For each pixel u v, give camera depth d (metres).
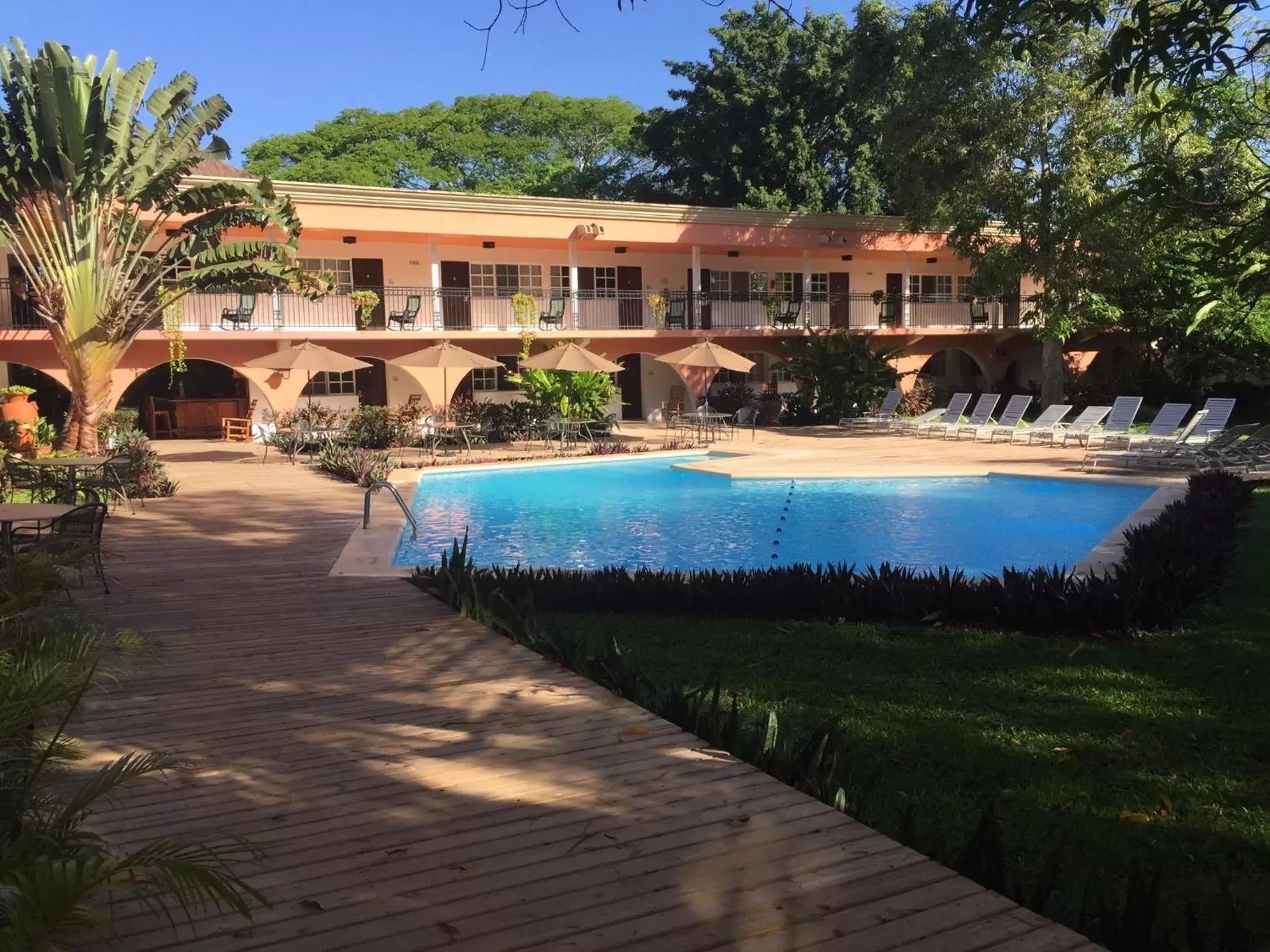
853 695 5.23
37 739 2.97
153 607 6.78
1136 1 4.06
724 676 5.57
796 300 25.64
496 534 11.67
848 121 30.06
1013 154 21.38
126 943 2.50
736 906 2.68
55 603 4.15
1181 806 3.84
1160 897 3.14
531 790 3.54
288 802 3.46
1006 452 17.64
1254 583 7.59
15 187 14.85
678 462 17.58
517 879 2.85
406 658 5.47
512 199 21.59
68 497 10.43
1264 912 3.04
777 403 24.94
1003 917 2.62
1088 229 20.14
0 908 1.94
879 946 2.47
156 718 4.44
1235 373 22.34
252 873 2.89
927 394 26.52
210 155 15.92
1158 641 6.17
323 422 20.08
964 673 5.62
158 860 2.10
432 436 18.97
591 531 11.88
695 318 24.86
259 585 7.53
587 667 5.04
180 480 14.57
